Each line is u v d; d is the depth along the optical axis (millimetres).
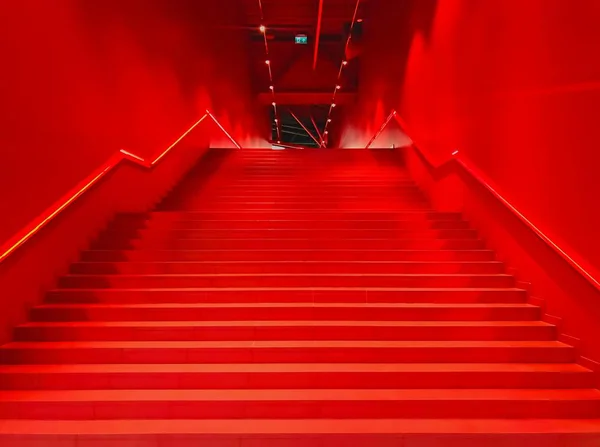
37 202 3924
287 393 3084
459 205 5629
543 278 3855
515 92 4293
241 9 13812
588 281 3209
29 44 3811
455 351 3430
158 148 6840
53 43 4164
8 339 3553
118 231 5027
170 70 7387
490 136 4816
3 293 3512
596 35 3174
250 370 3221
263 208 6348
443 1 6293
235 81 12867
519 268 4242
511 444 2748
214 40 10344
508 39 4430
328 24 14789
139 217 5406
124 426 2834
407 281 4312
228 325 3648
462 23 5582
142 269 4500
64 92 4348
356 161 8773
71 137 4465
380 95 11109
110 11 5309
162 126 7020
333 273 4523
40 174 3967
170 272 4523
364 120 13898
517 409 2979
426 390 3154
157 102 6805
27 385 3164
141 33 6211
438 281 4309
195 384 3184
